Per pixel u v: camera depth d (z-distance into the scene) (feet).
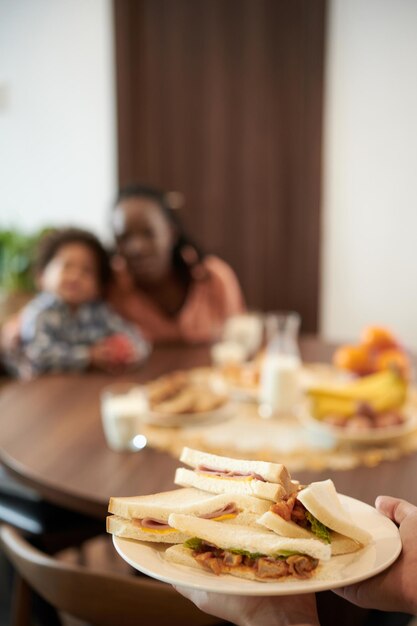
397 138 11.36
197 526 2.07
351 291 12.09
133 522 2.19
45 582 3.29
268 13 11.21
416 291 11.76
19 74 13.07
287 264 12.01
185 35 11.51
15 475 4.15
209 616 3.08
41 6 12.59
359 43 11.21
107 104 12.42
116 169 12.17
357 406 4.47
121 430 4.36
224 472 2.35
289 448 4.34
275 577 1.94
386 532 2.18
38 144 13.24
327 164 11.73
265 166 11.73
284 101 11.46
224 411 5.03
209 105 11.69
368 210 11.72
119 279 8.07
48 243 7.61
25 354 7.30
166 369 6.37
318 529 2.10
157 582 3.14
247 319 6.90
